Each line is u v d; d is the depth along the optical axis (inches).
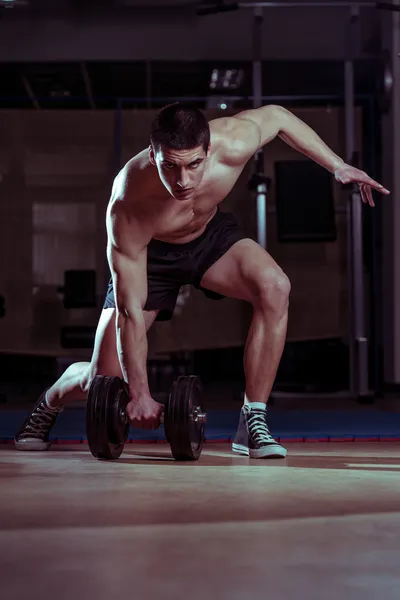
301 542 73.9
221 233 143.7
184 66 375.2
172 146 111.1
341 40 366.3
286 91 398.0
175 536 76.6
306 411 269.4
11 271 337.4
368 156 363.3
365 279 372.8
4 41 369.4
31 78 389.1
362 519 85.0
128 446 165.6
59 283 337.7
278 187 307.4
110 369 143.1
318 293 336.2
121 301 133.4
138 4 367.9
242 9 367.2
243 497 99.3
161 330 331.9
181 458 138.4
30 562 66.6
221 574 62.6
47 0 367.6
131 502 96.0
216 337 331.6
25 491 104.7
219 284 143.8
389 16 354.9
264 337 143.3
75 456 146.5
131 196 128.6
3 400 322.3
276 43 368.2
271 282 140.9
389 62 304.3
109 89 403.5
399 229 353.1
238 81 387.2
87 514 88.0
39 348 335.0
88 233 338.0
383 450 158.1
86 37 368.8
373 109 350.0
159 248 140.6
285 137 141.6
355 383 327.0
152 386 371.6
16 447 158.2
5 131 340.2
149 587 59.0
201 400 140.2
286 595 56.9
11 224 338.3
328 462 136.3
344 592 57.7
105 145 340.5
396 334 354.6
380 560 67.1
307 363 395.9
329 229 306.0
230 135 131.0
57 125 340.2
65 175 339.9
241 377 462.3
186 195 114.8
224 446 166.7
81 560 67.2
